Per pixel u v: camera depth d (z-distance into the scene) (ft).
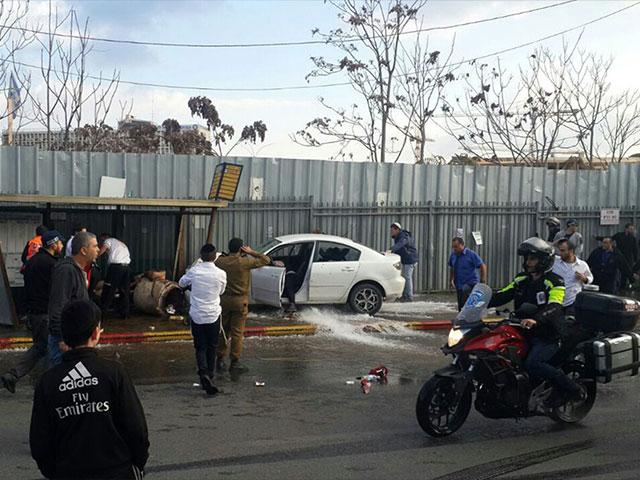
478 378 23.71
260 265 33.35
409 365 35.35
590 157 87.25
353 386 30.94
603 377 25.20
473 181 63.72
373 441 23.40
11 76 65.72
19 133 77.97
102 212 48.88
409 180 61.46
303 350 38.70
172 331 41.55
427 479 19.94
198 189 55.31
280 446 22.75
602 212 67.00
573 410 25.75
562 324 24.36
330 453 22.13
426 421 23.27
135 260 51.52
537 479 20.03
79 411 11.62
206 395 29.14
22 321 44.14
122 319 45.19
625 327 25.64
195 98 82.28
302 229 57.93
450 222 62.69
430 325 46.32
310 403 28.12
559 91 85.81
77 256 23.39
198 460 21.30
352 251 48.75
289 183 57.67
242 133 83.10
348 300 48.55
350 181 59.57
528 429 25.02
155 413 26.37
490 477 20.16
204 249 29.78
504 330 24.07
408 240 56.54
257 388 30.40
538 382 24.71
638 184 70.03
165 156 54.49
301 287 47.47
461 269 42.68
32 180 51.70
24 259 41.91
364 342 41.29
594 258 51.75
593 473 20.57
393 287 49.26
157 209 52.75
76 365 11.84
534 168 65.82
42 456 11.78
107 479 11.66
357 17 80.43
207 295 29.40
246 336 42.16
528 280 24.99
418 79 84.07
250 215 56.49
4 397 28.27
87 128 76.28
